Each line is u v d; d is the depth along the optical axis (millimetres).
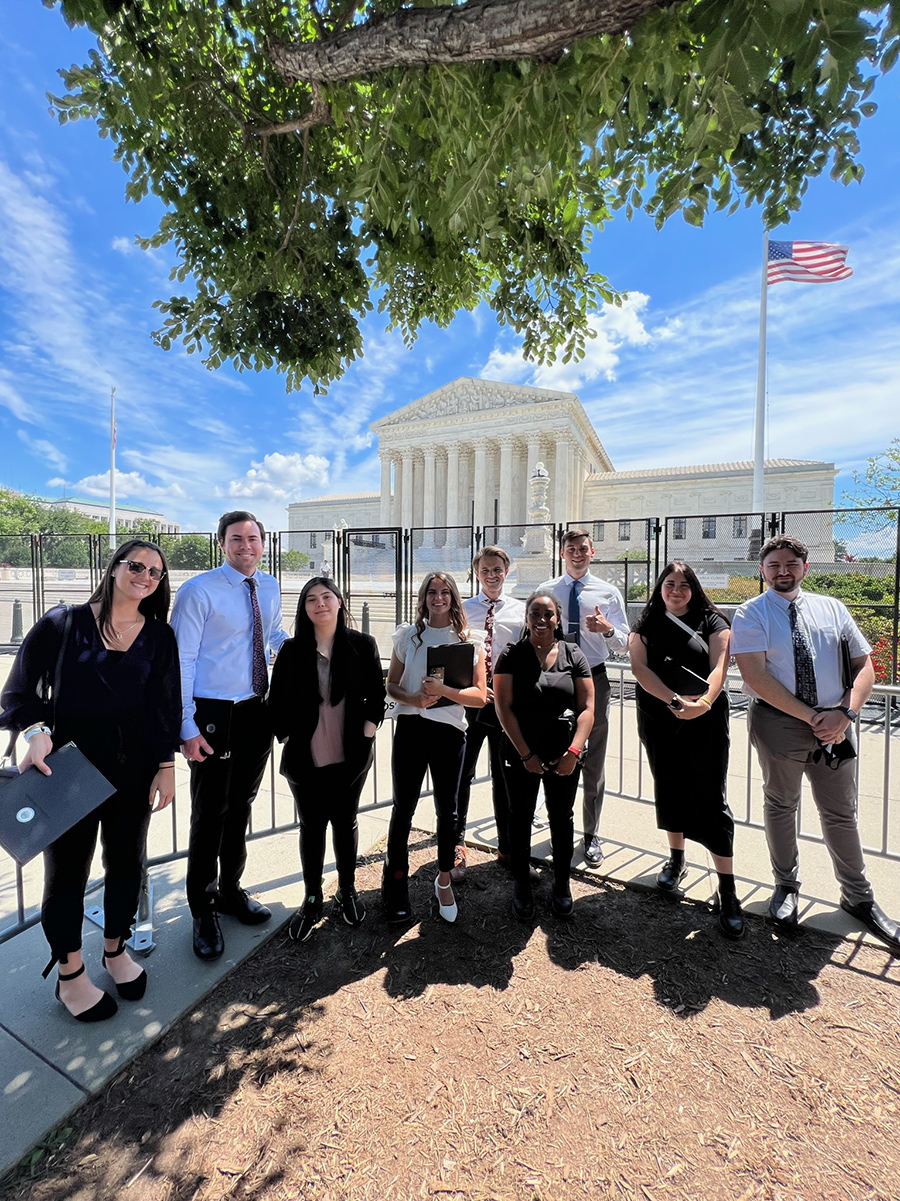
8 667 9586
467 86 2221
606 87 1987
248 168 4102
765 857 3354
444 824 2764
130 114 3020
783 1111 1729
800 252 13883
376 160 2742
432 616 2975
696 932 2664
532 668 2848
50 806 1884
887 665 7977
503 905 2930
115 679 2096
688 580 2830
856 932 2611
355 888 3039
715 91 1758
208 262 4324
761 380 14312
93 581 15133
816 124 2623
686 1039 2016
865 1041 1997
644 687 2861
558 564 10242
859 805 4109
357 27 2033
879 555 9320
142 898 2504
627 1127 1681
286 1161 1569
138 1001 2164
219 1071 1871
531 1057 1939
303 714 2584
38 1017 2070
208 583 2617
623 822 3889
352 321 4828
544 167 2502
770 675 2658
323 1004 2191
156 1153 1585
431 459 49844
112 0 2340
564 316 4828
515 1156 1590
